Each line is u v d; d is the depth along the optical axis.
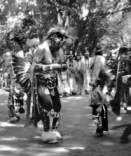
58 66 7.19
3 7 25.52
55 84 7.43
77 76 17.38
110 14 27.23
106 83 7.85
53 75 7.35
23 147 6.89
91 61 7.92
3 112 11.34
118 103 9.60
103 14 26.31
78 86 17.30
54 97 7.46
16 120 9.59
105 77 7.81
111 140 7.40
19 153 6.47
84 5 25.73
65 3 25.03
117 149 6.68
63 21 24.80
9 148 6.82
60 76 16.28
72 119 9.78
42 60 7.27
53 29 7.36
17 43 8.54
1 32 23.67
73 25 25.14
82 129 8.48
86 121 9.48
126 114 10.54
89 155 6.29
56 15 24.98
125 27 27.41
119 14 27.78
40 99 7.28
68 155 6.31
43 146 6.97
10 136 7.84
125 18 27.55
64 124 9.08
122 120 9.57
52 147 6.89
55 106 7.49
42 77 7.25
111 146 6.91
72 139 7.52
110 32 26.20
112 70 10.98
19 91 9.82
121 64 10.17
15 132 8.27
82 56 17.53
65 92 16.50
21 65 7.71
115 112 9.60
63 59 7.50
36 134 8.05
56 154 6.38
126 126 8.73
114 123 9.20
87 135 7.86
